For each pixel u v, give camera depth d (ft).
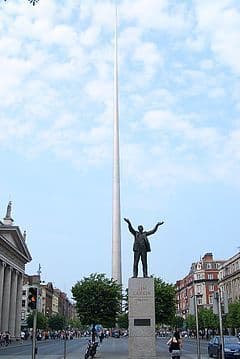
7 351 189.26
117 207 365.61
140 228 98.07
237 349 127.54
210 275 538.47
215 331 391.45
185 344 270.05
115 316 197.06
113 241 360.28
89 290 194.18
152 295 91.76
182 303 612.29
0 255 303.27
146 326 90.33
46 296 589.73
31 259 411.34
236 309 322.96
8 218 366.43
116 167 373.40
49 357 146.61
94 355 134.31
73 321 582.76
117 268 354.13
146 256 96.27
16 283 359.46
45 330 447.42
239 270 411.75
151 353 89.04
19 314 372.58
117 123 384.06
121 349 186.39
